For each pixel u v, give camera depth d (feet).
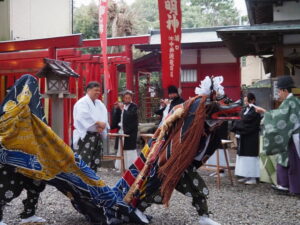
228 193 18.58
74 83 30.99
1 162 11.09
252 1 30.99
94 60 34.09
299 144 17.44
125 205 12.35
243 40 29.04
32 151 11.19
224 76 43.34
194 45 42.19
